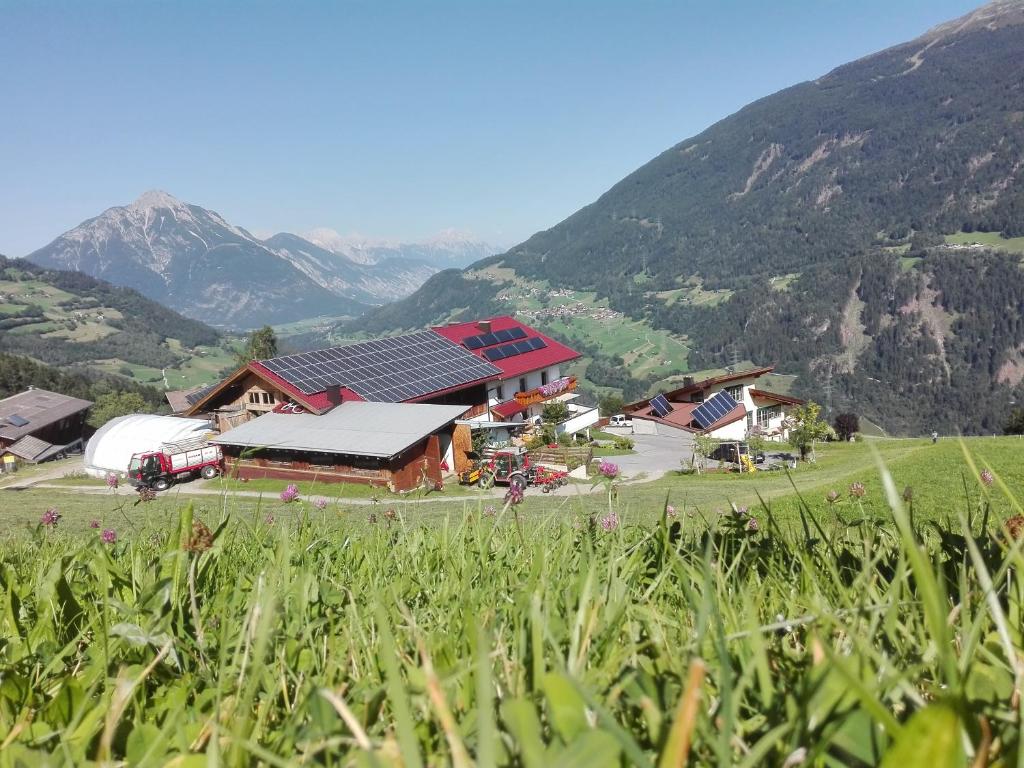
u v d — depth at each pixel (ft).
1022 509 4.58
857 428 213.25
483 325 161.99
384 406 109.19
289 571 7.29
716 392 189.26
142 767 3.35
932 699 3.66
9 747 3.53
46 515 13.35
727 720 2.60
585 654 4.28
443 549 9.09
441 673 4.02
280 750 3.53
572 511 11.32
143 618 5.65
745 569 6.93
